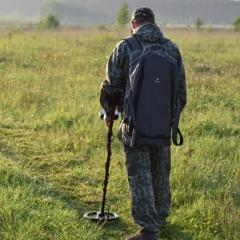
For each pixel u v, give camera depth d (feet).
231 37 126.21
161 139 17.92
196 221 21.58
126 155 18.65
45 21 174.70
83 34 120.06
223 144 30.73
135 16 19.04
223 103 42.55
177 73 18.07
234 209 22.12
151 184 18.52
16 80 48.49
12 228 18.97
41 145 30.48
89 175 26.02
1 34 118.32
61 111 37.09
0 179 23.52
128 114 17.97
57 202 21.95
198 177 25.53
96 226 20.54
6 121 35.19
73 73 54.39
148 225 18.44
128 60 18.49
